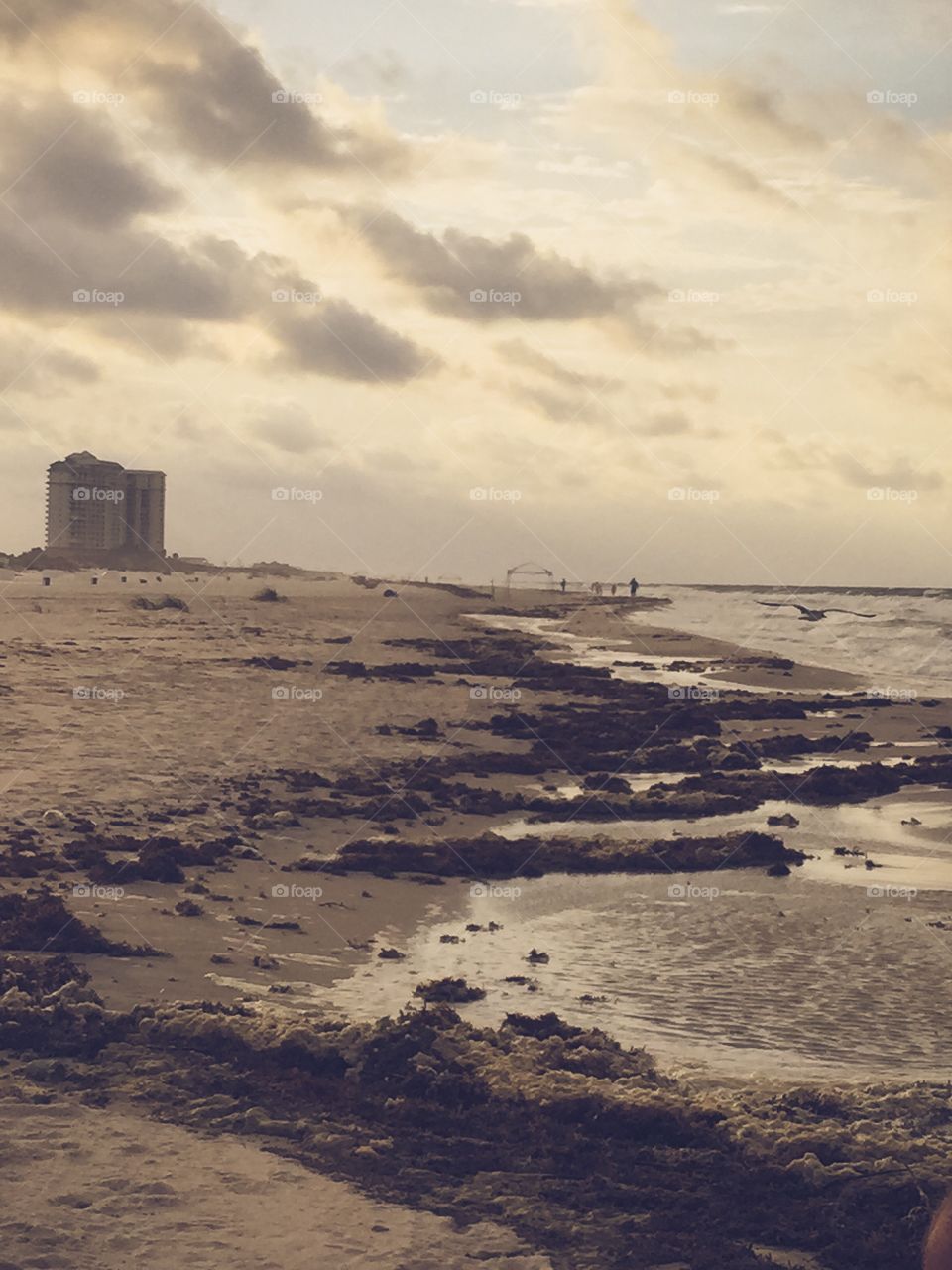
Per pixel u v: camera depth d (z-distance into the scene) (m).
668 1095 14.46
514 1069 15.11
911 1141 13.42
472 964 20.31
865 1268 11.28
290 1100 14.32
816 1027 17.58
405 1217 11.77
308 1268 10.77
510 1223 11.78
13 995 16.72
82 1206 11.71
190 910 22.39
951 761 41.84
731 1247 11.45
